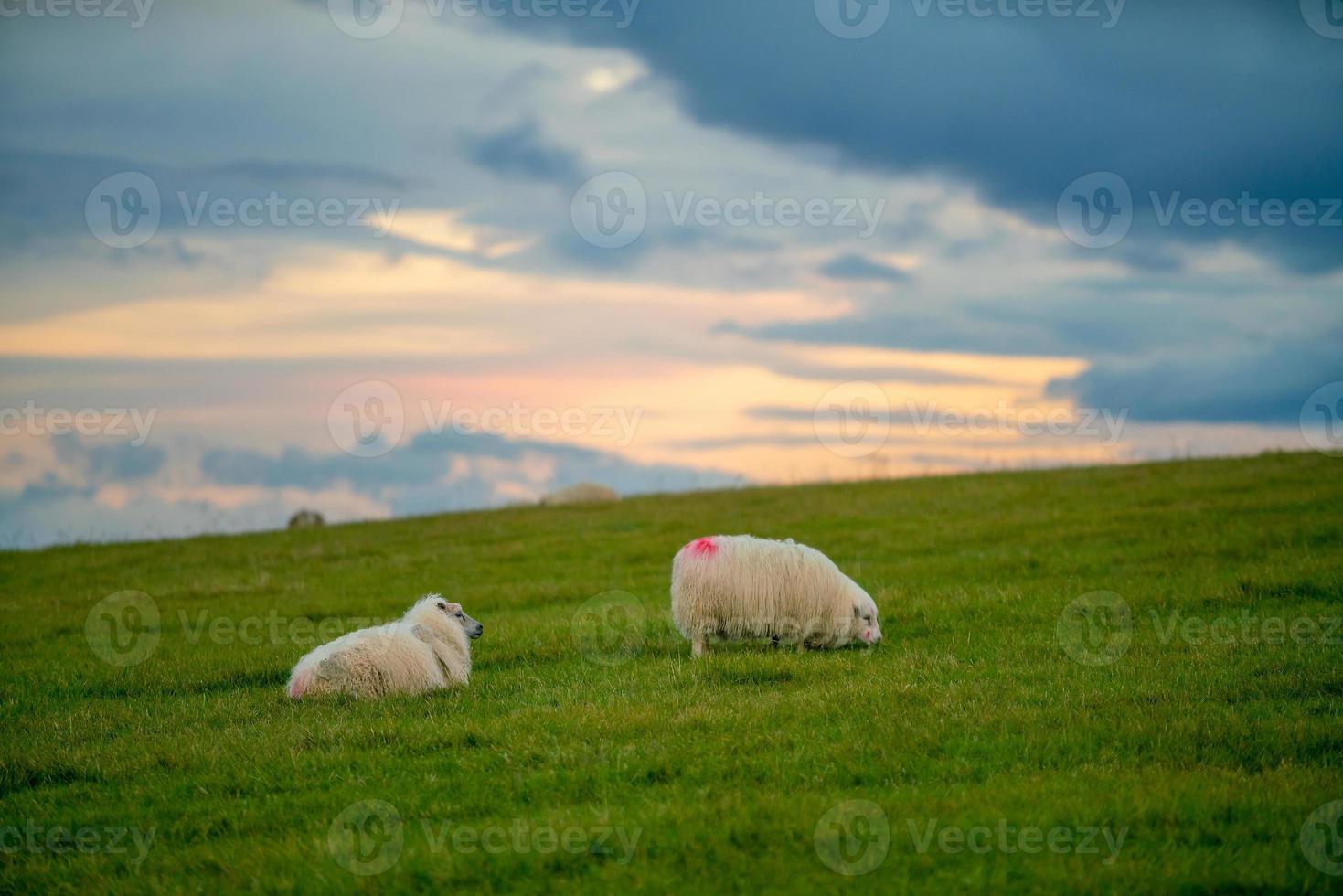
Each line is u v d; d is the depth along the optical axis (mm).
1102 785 8141
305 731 10266
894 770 8664
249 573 24938
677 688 11516
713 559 13234
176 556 28578
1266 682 10922
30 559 28344
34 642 17219
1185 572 17594
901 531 25438
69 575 25516
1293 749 8836
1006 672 11766
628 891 6707
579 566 24031
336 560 26953
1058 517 24969
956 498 30312
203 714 11617
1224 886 6590
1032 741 9195
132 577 24922
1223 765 8594
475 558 25891
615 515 32844
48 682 13914
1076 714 9883
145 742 10383
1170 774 8328
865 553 22719
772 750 9156
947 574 19250
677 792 8219
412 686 11820
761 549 13438
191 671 14219
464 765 9078
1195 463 33781
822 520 28469
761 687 11531
